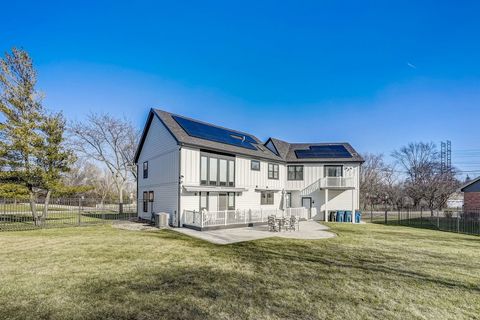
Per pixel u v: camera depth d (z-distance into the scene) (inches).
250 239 457.1
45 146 608.4
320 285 225.6
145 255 322.7
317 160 916.6
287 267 280.5
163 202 668.1
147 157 775.7
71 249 351.6
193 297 195.2
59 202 765.9
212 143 697.6
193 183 634.2
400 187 1720.0
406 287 224.4
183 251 349.7
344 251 365.1
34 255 315.6
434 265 296.8
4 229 544.1
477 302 194.1
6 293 197.0
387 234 546.3
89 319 159.0
